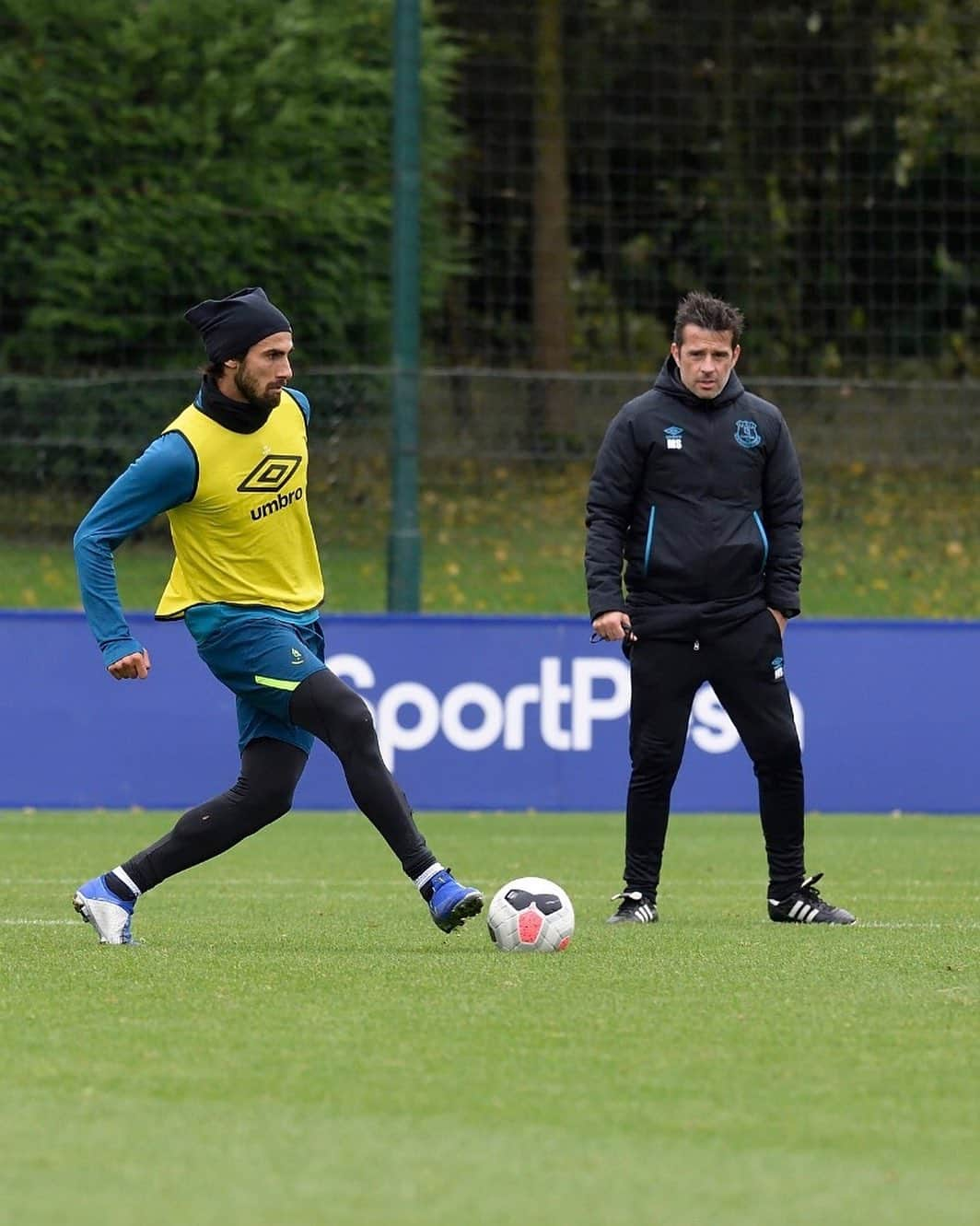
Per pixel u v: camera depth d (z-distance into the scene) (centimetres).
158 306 6222
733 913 2892
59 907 2902
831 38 6344
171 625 4594
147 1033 1830
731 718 2742
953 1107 1560
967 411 5428
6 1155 1415
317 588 2448
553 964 2264
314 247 6097
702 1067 1695
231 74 6209
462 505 5244
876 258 6119
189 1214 1273
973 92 6159
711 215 6291
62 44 6172
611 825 4391
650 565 2695
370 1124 1501
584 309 6388
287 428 2381
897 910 2945
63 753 4566
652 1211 1285
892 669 4650
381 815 2362
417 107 4681
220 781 4581
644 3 6400
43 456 5156
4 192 6141
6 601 5144
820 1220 1268
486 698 4600
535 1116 1524
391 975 2173
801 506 2727
